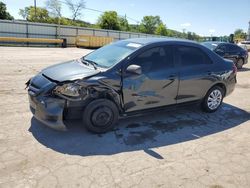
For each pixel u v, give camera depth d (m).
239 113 5.98
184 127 4.91
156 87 4.68
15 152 3.61
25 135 4.15
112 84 4.19
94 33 40.75
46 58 15.82
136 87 4.44
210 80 5.48
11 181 2.96
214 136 4.57
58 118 3.91
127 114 4.57
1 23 31.06
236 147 4.17
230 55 13.34
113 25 68.31
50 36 35.38
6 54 16.91
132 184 3.04
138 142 4.16
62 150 3.75
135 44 4.78
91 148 3.86
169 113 5.67
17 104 5.69
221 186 3.10
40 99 3.97
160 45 4.82
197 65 5.30
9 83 7.77
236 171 3.45
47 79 4.16
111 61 4.47
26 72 9.91
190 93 5.25
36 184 2.94
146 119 5.21
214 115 5.73
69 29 37.03
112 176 3.18
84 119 4.18
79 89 3.95
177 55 5.01
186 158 3.72
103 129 4.35
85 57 5.18
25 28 33.00
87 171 3.25
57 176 3.11
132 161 3.56
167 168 3.43
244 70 13.87
